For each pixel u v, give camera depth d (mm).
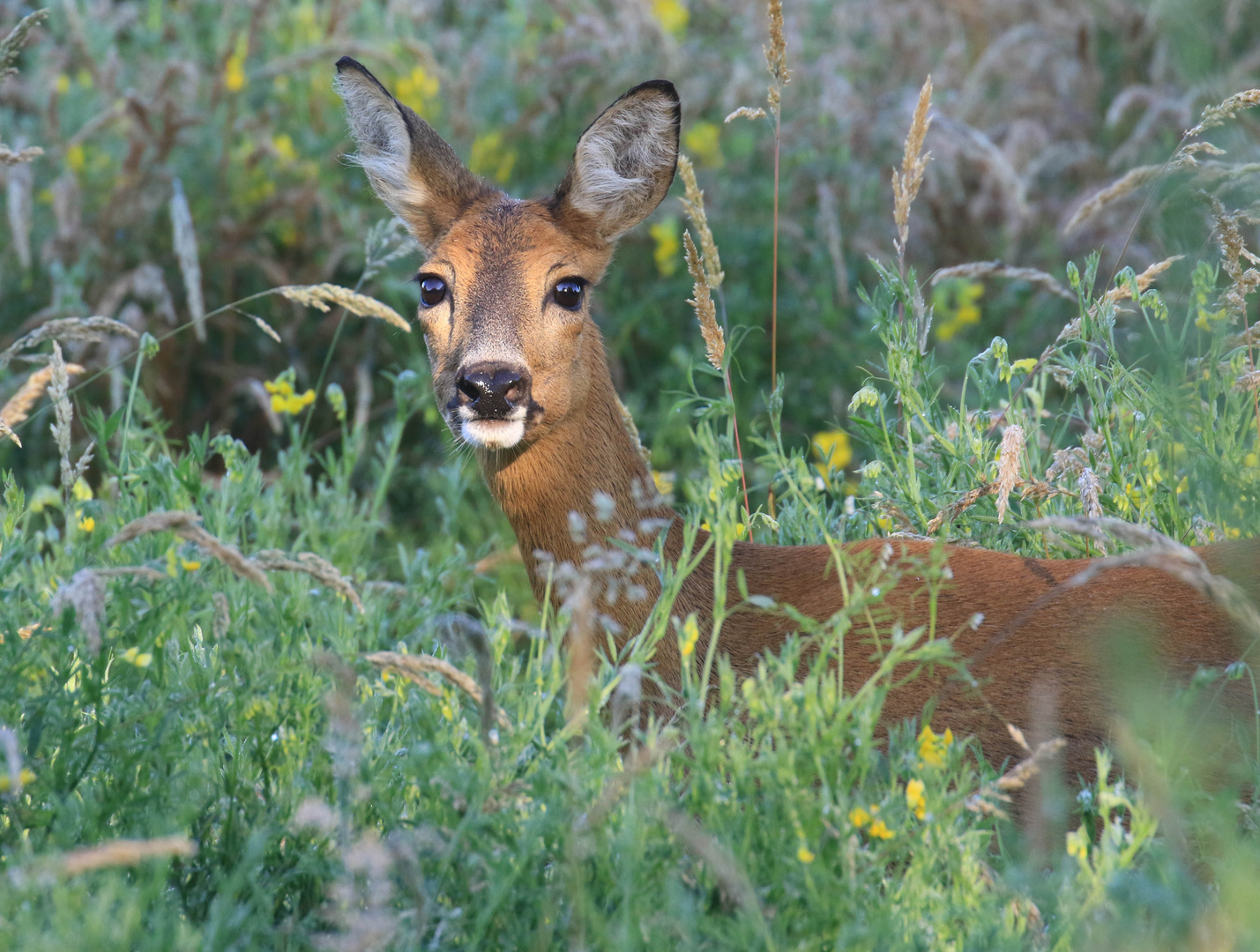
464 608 11680
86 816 6703
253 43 19703
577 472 9617
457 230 10258
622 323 16875
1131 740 6562
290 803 7051
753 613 8914
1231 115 10625
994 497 9844
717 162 18859
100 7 20062
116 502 11023
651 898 6141
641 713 8609
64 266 16531
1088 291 10055
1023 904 6352
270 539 11031
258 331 16906
